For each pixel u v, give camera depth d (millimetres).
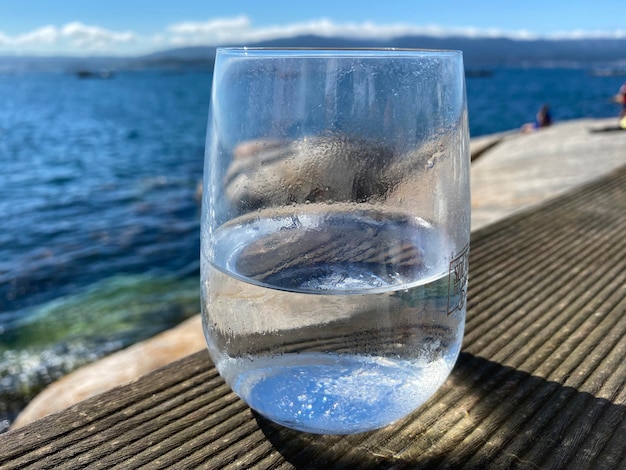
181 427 159
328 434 150
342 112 138
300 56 136
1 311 1264
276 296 135
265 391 142
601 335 207
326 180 142
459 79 145
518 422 160
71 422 161
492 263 274
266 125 141
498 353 195
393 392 140
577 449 150
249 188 145
